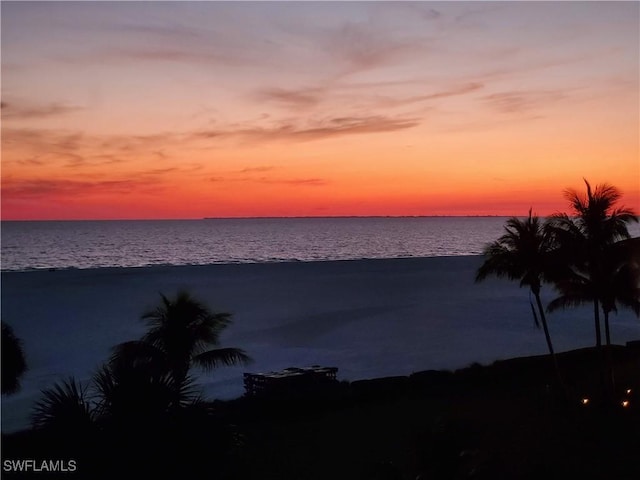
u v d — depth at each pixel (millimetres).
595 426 22766
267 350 40906
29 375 32750
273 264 126188
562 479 17609
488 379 30125
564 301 26547
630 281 25391
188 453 10445
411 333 47719
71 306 62281
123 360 12086
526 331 49031
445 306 64250
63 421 10562
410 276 100000
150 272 104750
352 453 19656
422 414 24297
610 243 25531
